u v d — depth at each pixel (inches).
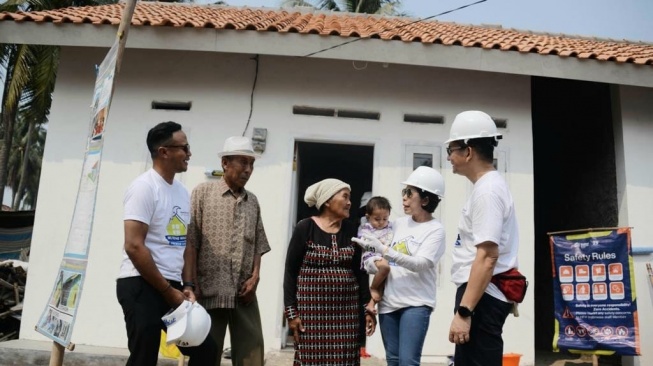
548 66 228.4
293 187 238.2
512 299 97.3
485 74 248.4
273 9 365.7
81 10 280.1
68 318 122.8
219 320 135.2
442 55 227.8
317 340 124.3
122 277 115.6
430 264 131.8
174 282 119.2
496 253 93.9
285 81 243.8
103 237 231.6
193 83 243.0
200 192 139.1
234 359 137.1
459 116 106.4
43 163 236.4
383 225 146.9
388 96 245.0
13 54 520.1
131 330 111.3
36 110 538.0
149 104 241.6
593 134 270.7
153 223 116.0
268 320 227.0
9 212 406.3
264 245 147.0
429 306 133.7
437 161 241.8
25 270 315.9
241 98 242.2
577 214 287.0
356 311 129.8
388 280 136.9
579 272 216.8
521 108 246.5
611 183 251.6
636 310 208.1
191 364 120.5
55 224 232.8
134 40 225.3
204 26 223.3
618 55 235.9
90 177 133.8
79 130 239.0
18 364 204.8
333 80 244.7
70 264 131.6
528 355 228.4
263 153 238.5
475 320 98.0
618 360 246.4
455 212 237.5
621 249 212.7
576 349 212.8
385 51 227.1
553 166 315.9
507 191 100.0
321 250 128.0
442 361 226.1
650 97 247.1
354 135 241.8
